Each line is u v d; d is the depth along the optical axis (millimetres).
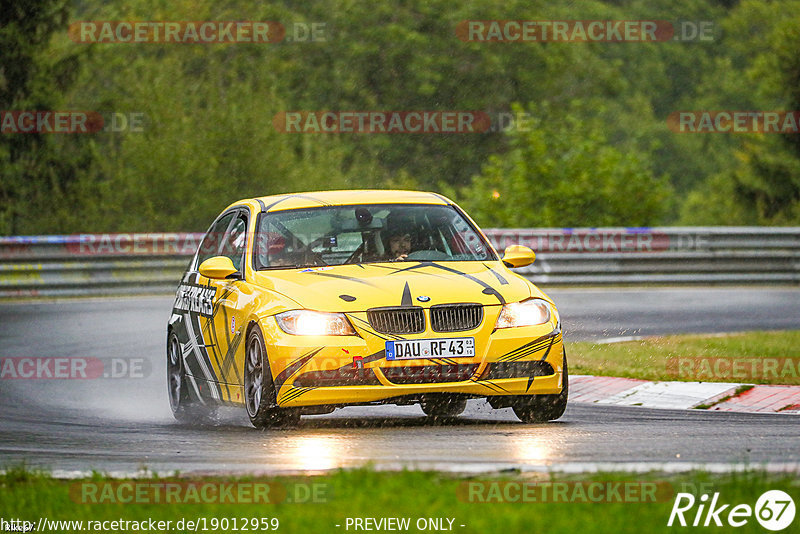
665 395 34031
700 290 77562
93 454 25062
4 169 116500
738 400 32406
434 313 27047
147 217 119375
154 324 57844
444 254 30188
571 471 19688
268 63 163750
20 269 72500
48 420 32406
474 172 181500
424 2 185750
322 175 128625
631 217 102062
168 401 38000
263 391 27266
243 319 28672
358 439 25594
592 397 35312
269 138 124688
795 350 42531
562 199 101312
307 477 19578
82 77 123188
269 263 29922
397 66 183375
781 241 82438
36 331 55625
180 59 145750
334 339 26672
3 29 118375
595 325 55156
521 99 185500
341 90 181750
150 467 22547
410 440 25250
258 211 31703
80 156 118688
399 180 135125
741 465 20375
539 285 78375
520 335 27281
